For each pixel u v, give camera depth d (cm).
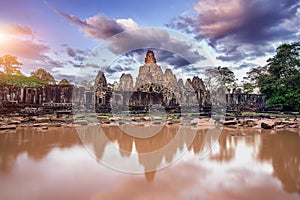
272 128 1310
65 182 459
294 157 675
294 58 2089
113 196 398
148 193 412
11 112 1521
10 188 429
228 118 1616
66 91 1720
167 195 406
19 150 748
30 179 475
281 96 1945
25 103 1599
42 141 912
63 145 830
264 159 654
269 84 2086
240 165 592
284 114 1819
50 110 1661
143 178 483
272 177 505
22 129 1261
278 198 401
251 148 804
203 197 402
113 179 473
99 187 434
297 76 1955
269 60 2238
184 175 506
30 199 384
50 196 396
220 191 427
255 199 397
